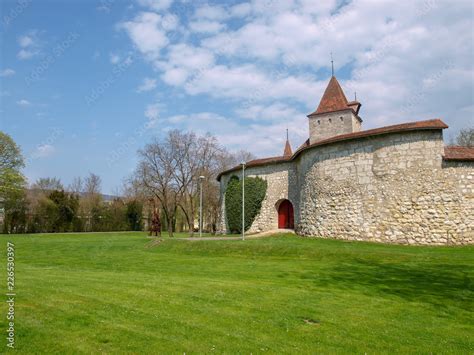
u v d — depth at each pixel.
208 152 47.22
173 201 48.19
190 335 5.86
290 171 29.94
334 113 32.56
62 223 51.81
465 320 7.24
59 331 5.81
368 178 20.86
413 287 9.96
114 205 58.56
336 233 21.89
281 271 12.60
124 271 13.03
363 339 6.03
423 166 19.38
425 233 18.89
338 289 9.71
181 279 10.65
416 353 5.54
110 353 5.13
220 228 37.44
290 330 6.30
